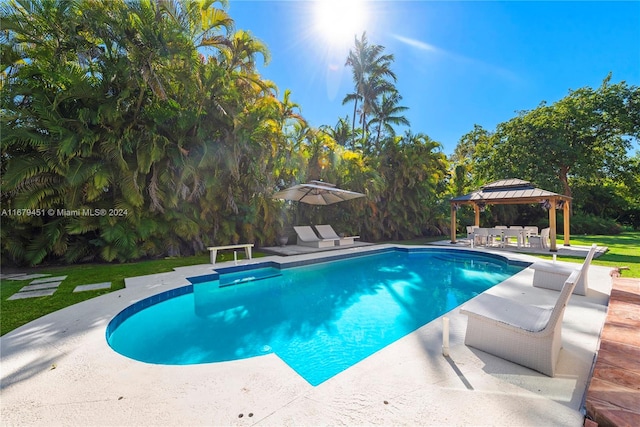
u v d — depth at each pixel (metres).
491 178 22.19
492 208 20.50
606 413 1.95
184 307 5.46
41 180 7.16
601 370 2.52
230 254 10.06
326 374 3.24
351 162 13.98
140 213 8.45
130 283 5.91
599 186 25.17
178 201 9.32
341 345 3.92
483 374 2.62
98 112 7.48
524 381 2.50
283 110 11.93
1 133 6.71
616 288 5.21
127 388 2.41
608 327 3.49
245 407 2.16
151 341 4.06
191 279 6.36
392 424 1.97
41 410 2.13
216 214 10.58
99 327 3.70
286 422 1.99
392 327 4.51
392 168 15.64
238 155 10.00
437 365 2.77
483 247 11.91
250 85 10.48
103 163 7.86
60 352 3.04
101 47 7.81
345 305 5.55
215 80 9.20
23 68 7.09
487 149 23.55
